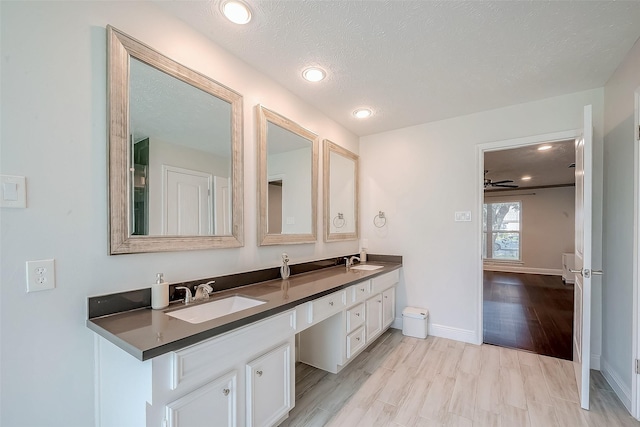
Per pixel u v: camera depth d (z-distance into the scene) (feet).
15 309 3.50
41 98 3.70
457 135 9.80
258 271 6.75
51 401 3.77
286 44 5.87
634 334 5.85
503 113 9.04
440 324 10.05
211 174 5.75
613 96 7.01
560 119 8.21
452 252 9.87
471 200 9.56
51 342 3.76
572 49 6.00
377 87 7.70
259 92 6.88
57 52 3.83
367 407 6.13
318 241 9.10
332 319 7.52
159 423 3.36
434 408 6.10
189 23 5.28
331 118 9.83
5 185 3.43
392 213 10.98
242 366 4.45
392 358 8.41
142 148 4.67
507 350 8.95
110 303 4.25
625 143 6.36
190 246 5.31
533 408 6.10
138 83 4.62
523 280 21.03
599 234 7.69
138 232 4.59
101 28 4.23
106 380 4.05
